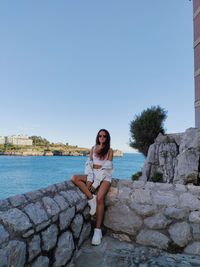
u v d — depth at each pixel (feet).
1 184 100.89
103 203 13.92
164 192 14.78
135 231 13.85
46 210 9.69
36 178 122.11
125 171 140.36
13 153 522.47
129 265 11.14
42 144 636.48
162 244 13.19
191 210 13.53
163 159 49.60
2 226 7.33
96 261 11.43
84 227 13.25
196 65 51.11
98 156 14.88
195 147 37.91
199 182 35.81
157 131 60.13
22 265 7.68
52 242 9.67
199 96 49.14
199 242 12.90
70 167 200.85
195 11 53.06
